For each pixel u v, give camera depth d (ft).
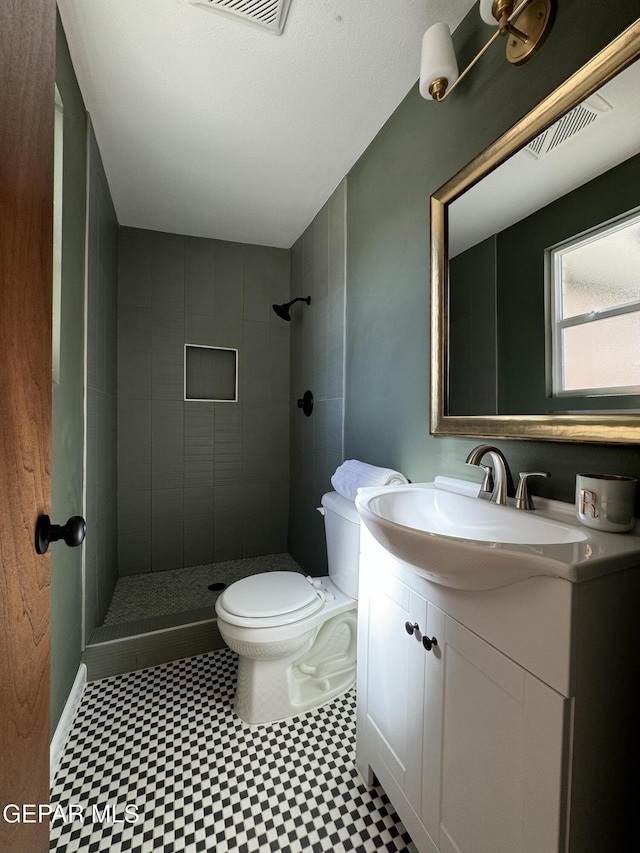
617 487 2.40
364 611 3.83
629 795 2.08
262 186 6.85
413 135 4.75
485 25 3.68
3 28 1.45
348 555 5.06
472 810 2.43
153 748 4.20
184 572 8.45
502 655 2.23
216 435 8.96
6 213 1.50
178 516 8.67
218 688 5.20
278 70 4.47
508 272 3.44
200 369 8.87
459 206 3.98
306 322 8.40
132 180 6.68
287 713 4.67
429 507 3.88
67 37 4.05
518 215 3.34
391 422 5.24
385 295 5.36
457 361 4.02
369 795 3.66
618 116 2.59
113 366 7.67
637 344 2.49
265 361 9.37
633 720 2.07
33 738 1.77
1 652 1.45
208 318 8.86
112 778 3.83
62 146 4.04
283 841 3.24
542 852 1.97
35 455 1.82
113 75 4.56
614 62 2.54
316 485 7.80
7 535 1.52
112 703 4.90
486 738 2.33
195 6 3.72
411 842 3.24
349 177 6.41
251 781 3.80
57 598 4.12
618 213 2.61
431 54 3.46
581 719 1.91
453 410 4.07
